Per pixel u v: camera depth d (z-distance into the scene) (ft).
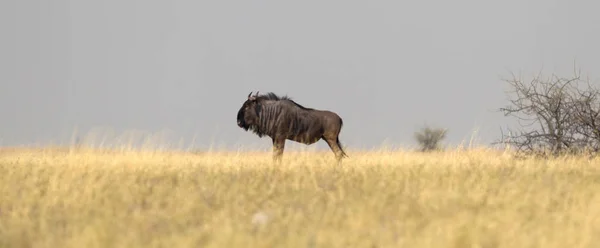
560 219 102.17
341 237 91.35
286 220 102.32
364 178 143.84
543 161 190.08
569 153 218.38
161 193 132.05
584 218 103.19
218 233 92.12
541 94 224.53
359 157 215.92
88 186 133.90
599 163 192.03
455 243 87.61
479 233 92.07
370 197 120.26
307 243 87.51
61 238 92.43
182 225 102.06
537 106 224.74
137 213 108.06
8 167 183.32
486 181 140.46
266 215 107.76
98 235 90.17
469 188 129.90
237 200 119.75
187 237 91.04
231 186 136.05
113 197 123.34
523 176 152.76
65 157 211.20
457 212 108.68
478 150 223.10
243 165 188.24
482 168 168.25
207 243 89.66
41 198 126.72
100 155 214.90
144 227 99.04
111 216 106.73
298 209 111.75
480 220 99.91
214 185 138.21
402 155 216.54
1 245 90.89
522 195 122.52
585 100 221.66
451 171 158.40
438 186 133.39
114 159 199.21
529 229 96.73
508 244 88.58
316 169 168.45
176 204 120.26
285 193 130.00
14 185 141.18
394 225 100.07
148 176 159.63
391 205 115.14
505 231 95.30
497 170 164.45
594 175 160.15
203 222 105.29
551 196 121.80
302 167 173.17
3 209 119.14
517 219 103.04
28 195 128.16
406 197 122.01
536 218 104.58
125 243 87.86
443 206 113.29
